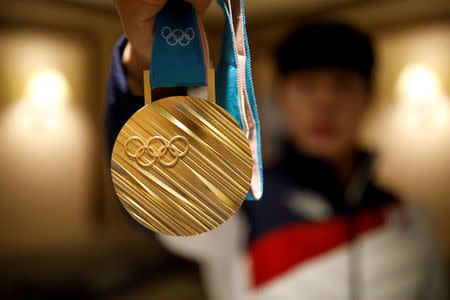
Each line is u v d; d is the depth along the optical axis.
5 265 2.55
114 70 0.41
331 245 1.00
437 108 2.64
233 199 0.37
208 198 0.37
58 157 2.96
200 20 0.36
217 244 1.06
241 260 1.03
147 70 0.38
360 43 1.01
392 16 2.74
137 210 0.38
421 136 2.70
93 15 2.83
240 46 0.37
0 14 2.70
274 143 1.09
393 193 1.13
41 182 2.90
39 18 2.81
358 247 1.01
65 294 2.39
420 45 2.66
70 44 2.92
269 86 1.15
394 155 2.79
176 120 0.37
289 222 1.01
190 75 0.36
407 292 1.02
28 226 2.85
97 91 2.98
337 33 0.98
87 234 3.05
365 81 1.04
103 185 3.13
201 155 0.37
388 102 2.80
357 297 0.99
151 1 0.34
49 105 2.90
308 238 1.00
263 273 1.00
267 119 1.09
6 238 2.75
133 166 0.38
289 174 1.04
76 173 3.05
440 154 2.63
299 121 1.04
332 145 1.02
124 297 2.45
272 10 2.68
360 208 1.03
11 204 2.79
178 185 0.37
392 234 1.04
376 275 1.00
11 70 2.76
